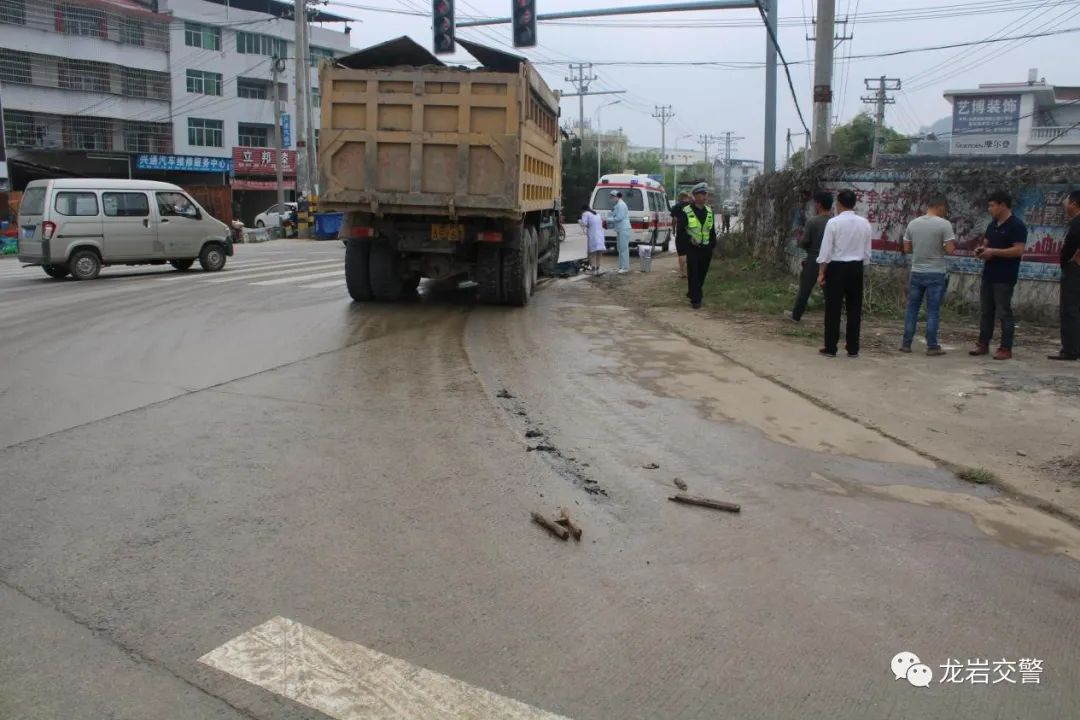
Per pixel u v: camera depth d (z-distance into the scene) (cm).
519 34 2025
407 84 1158
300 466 546
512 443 604
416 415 670
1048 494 530
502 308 1295
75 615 361
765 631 363
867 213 1372
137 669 324
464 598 383
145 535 440
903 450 613
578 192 6362
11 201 3120
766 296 1371
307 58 3706
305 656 335
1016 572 427
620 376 828
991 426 669
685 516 485
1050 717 312
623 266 1912
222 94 5297
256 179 5234
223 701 306
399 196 1176
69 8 4441
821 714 307
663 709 307
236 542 434
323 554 423
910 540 462
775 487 535
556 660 336
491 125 1153
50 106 4438
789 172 1656
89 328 1041
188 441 592
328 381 777
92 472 528
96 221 1639
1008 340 920
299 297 1373
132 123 4847
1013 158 3075
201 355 882
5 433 604
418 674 325
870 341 1026
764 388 786
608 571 414
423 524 462
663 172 9044
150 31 4869
